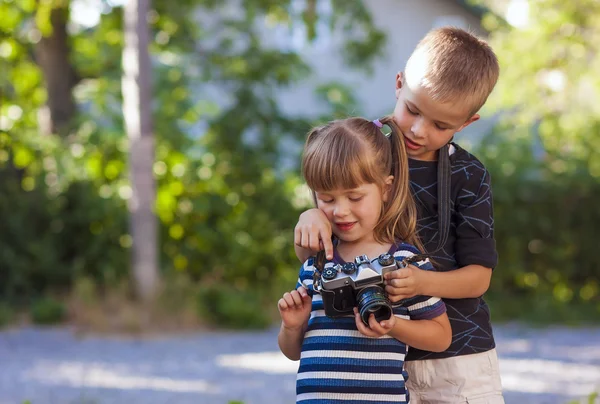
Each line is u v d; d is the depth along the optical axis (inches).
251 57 625.6
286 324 126.9
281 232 614.5
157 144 598.5
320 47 902.4
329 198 124.7
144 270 524.4
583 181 653.9
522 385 355.6
